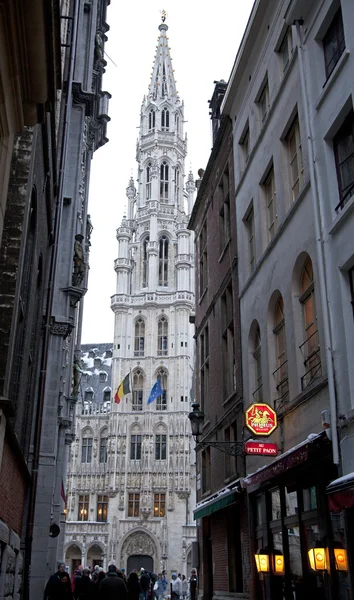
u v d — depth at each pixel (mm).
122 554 67125
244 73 20797
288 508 14078
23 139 10164
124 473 70688
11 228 9570
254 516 16875
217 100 27438
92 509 70938
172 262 83688
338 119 12609
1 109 5938
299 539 13102
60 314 24891
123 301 79625
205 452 24875
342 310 11727
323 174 13109
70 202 26859
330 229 12406
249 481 15180
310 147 13609
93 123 36938
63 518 35188
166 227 85750
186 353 76125
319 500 11984
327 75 13719
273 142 17062
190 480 69750
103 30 35125
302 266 14555
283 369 15703
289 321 14742
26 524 17406
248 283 18906
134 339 78500
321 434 11422
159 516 68562
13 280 9258
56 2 6074
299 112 14945
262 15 18562
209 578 22938
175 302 78625
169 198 88188
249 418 14672
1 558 9828
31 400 16828
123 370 76312
